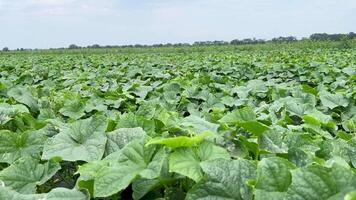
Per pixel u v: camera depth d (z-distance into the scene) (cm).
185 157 214
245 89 740
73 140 272
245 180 199
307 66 1341
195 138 220
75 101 496
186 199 193
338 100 575
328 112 582
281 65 1301
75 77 1127
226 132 286
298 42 5984
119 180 208
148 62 1897
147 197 227
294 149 257
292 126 396
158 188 234
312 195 176
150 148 226
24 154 287
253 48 5234
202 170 209
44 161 286
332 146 286
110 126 328
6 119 369
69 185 286
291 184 177
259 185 188
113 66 1755
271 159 194
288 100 564
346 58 1948
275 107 513
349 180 179
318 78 1039
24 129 375
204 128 289
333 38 6053
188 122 300
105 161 236
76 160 257
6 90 637
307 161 249
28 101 518
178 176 217
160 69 1456
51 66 1794
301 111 486
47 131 339
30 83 1048
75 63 2002
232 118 319
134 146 225
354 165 268
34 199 202
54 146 265
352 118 537
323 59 1758
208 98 625
